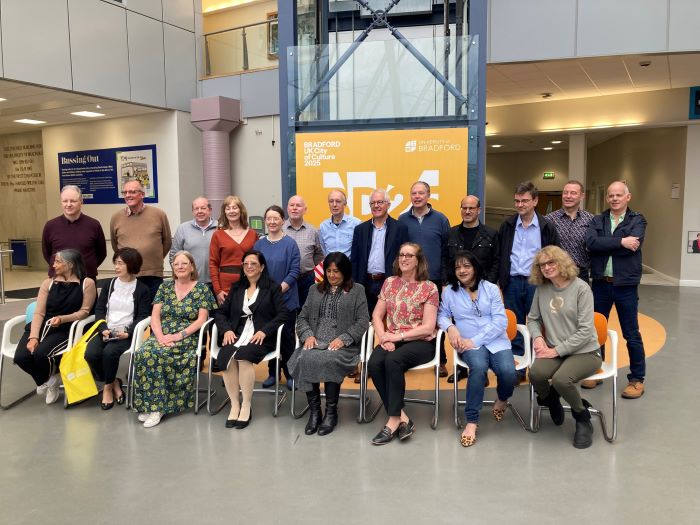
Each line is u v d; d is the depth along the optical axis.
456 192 5.25
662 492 2.84
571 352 3.46
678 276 10.33
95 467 3.22
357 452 3.38
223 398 4.43
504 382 3.63
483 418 3.91
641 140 12.20
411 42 5.28
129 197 4.89
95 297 4.59
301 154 5.55
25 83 8.49
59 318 4.31
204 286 4.36
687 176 10.01
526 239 4.48
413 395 4.40
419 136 5.28
